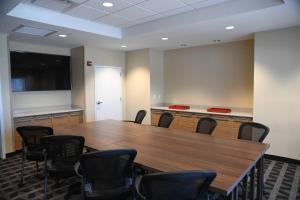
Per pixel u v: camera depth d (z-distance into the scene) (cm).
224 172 177
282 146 390
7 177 329
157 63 614
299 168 362
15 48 476
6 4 285
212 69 539
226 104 521
